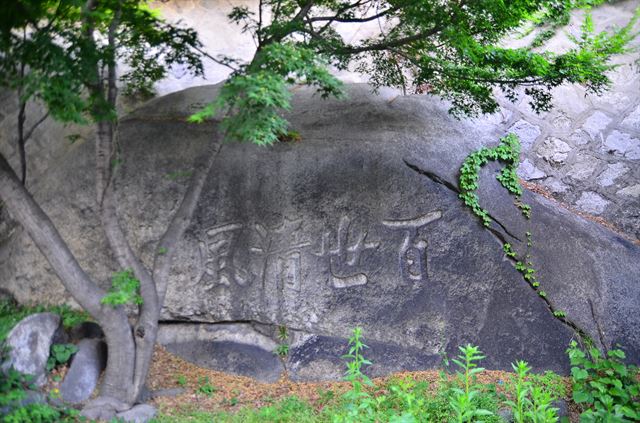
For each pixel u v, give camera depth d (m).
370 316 6.88
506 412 5.77
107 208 5.46
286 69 4.85
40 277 7.23
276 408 5.91
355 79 9.48
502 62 6.66
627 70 9.16
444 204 7.15
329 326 6.86
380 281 6.96
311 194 7.09
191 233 7.07
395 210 7.08
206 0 9.84
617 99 9.12
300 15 6.31
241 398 6.21
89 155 7.41
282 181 7.13
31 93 4.38
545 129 9.14
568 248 7.29
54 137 8.60
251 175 7.16
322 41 5.98
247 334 6.95
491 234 7.16
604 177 8.85
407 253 7.02
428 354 6.80
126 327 5.52
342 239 7.02
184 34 6.20
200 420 5.51
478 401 5.73
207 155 5.84
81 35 5.09
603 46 7.27
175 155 7.29
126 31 5.71
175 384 6.34
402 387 5.83
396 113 7.72
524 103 9.22
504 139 7.61
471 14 6.20
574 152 9.02
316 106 7.88
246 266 7.00
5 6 4.52
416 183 7.16
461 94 7.48
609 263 7.35
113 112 5.23
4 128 8.80
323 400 6.11
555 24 9.22
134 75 7.21
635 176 8.77
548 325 6.98
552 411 4.78
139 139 7.45
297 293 6.93
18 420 4.88
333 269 6.96
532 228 7.27
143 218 7.14
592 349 6.40
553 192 8.91
